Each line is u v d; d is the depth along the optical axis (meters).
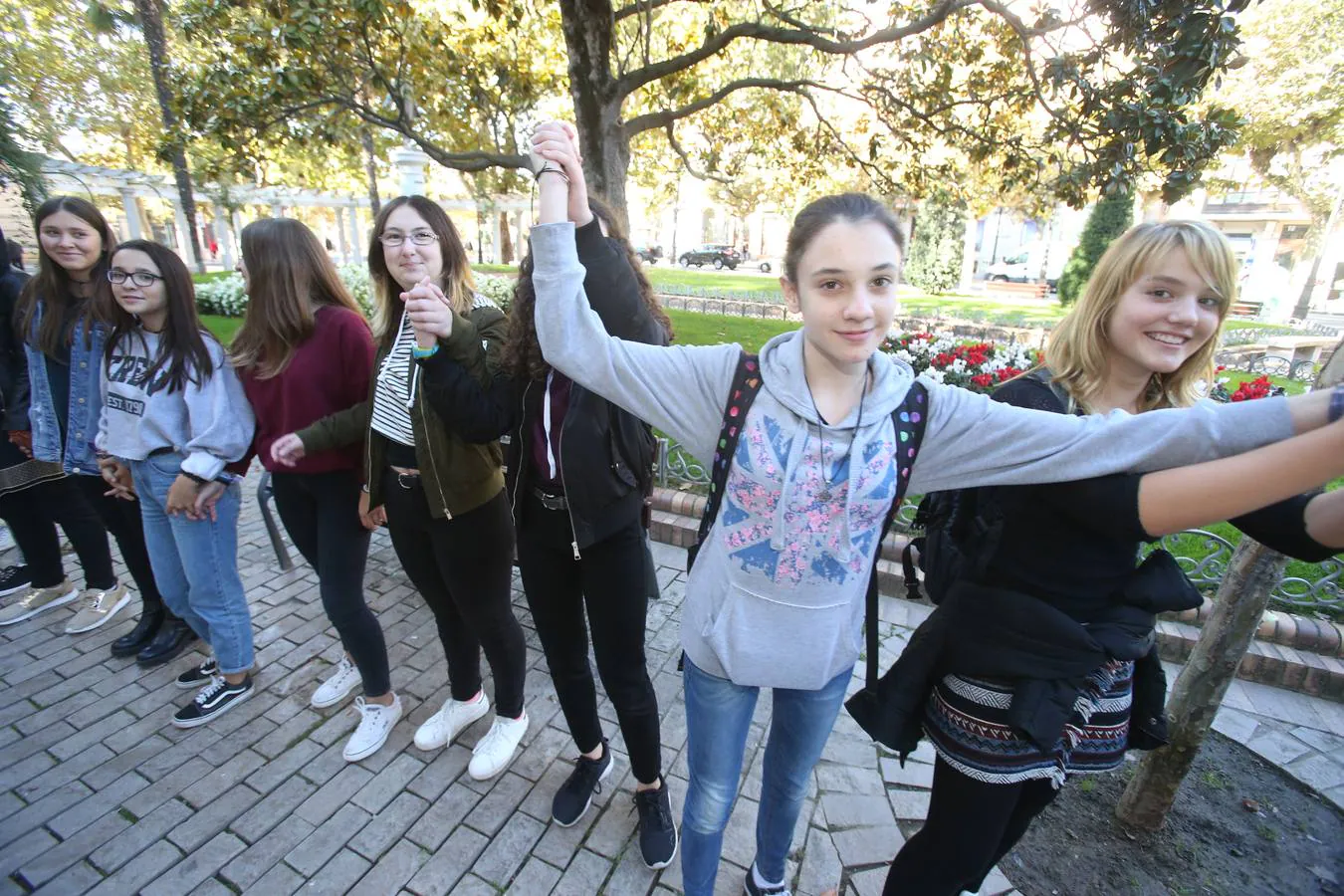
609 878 1.95
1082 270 17.09
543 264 1.19
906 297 20.98
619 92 5.30
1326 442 0.85
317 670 2.81
